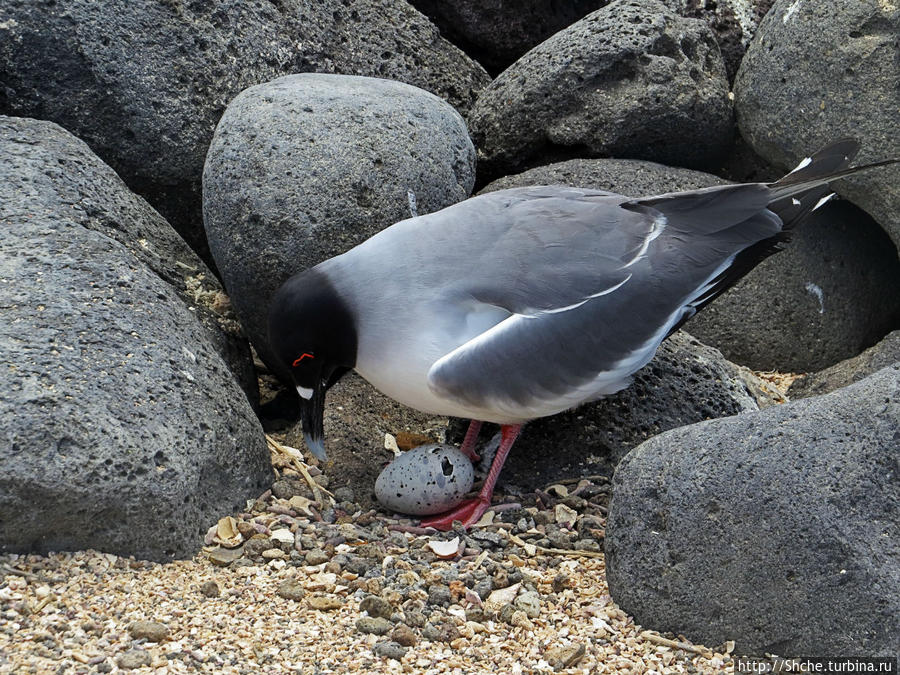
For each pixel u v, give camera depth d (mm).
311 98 6273
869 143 6891
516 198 5551
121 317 5168
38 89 6664
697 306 5375
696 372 6148
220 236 6055
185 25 6930
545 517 5340
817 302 7320
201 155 6922
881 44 6820
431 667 4156
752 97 7434
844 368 6852
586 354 5117
